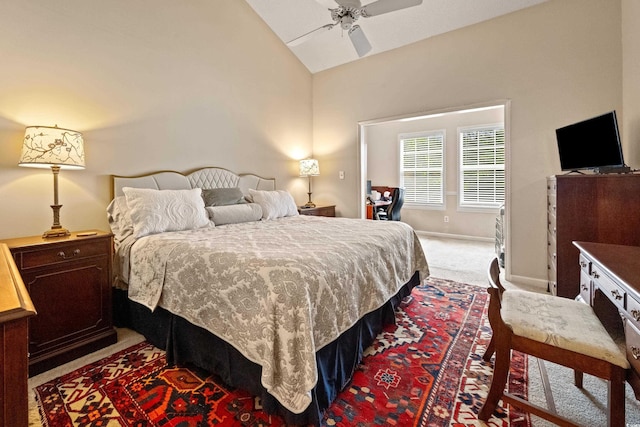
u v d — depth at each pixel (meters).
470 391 1.56
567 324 1.30
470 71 3.47
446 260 4.24
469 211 5.76
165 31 3.03
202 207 2.78
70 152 2.08
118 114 2.71
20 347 0.64
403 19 3.55
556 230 2.31
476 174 5.68
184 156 3.23
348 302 1.64
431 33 3.67
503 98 3.26
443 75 3.67
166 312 1.93
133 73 2.80
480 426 1.32
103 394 1.56
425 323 2.32
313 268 1.46
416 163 6.41
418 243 2.85
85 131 2.51
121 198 2.56
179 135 3.18
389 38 3.88
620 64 2.67
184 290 1.75
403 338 2.10
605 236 2.12
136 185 2.77
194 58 3.29
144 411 1.43
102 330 2.05
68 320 1.89
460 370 1.74
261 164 4.14
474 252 4.73
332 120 4.77
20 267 1.70
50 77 2.31
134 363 1.85
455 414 1.40
